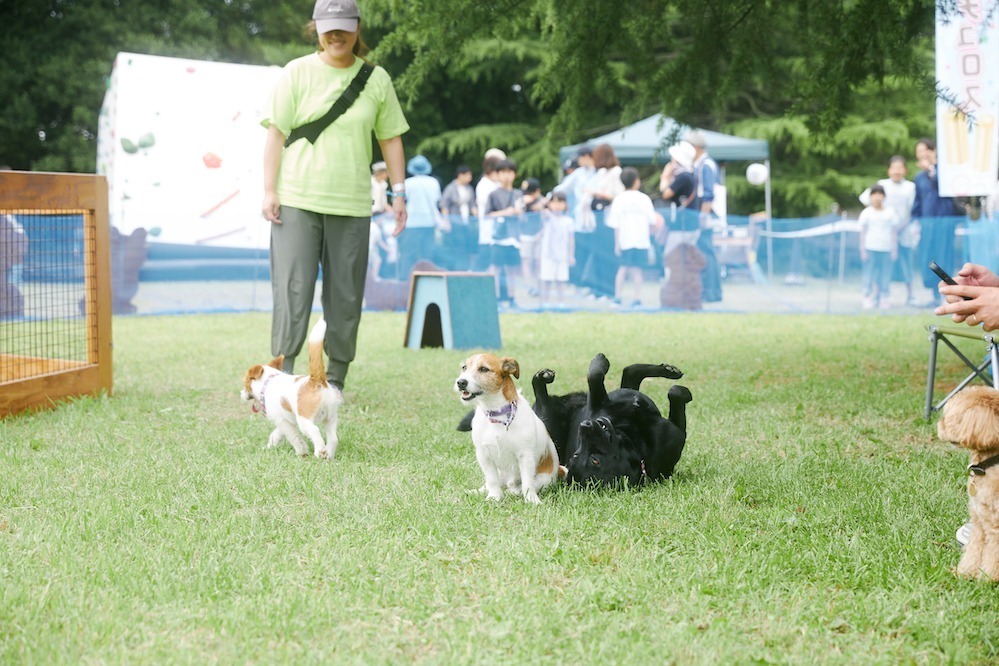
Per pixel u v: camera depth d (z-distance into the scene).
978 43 10.29
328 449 5.77
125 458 5.76
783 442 6.33
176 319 15.02
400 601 3.61
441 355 10.76
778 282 17.39
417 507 4.71
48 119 28.73
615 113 27.56
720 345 11.80
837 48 8.41
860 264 17.19
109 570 3.82
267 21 30.28
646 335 12.91
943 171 11.27
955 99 8.49
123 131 16.70
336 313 7.80
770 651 3.26
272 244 7.62
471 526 4.44
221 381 8.84
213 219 17.09
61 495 4.96
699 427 6.75
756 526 4.55
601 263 17.02
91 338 7.94
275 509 4.74
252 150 17.41
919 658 3.26
